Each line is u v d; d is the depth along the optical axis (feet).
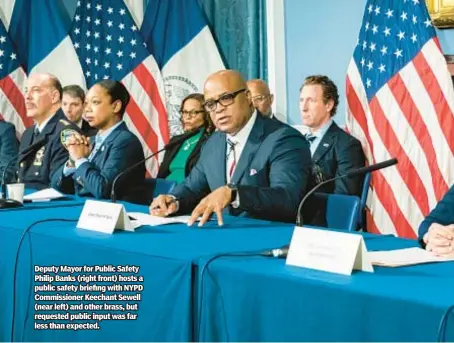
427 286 4.44
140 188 11.12
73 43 16.79
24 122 16.69
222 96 8.35
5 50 16.52
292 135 8.26
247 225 7.36
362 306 4.32
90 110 11.28
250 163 8.33
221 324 5.17
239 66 16.16
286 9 15.37
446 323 3.89
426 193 12.53
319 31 14.87
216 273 5.19
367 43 13.30
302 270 4.96
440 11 12.76
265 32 15.66
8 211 8.71
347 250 4.89
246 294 4.98
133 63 16.49
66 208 9.04
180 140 9.81
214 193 7.37
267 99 14.10
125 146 10.98
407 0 12.87
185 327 5.33
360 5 14.23
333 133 12.19
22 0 16.92
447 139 12.34
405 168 12.68
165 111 16.38
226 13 16.33
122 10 16.71
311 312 4.60
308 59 15.08
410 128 12.69
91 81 16.67
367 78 13.24
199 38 16.34
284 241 6.30
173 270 5.47
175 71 16.47
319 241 5.06
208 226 7.34
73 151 10.92
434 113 12.47
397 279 4.67
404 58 12.84
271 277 4.82
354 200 7.75
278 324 4.79
